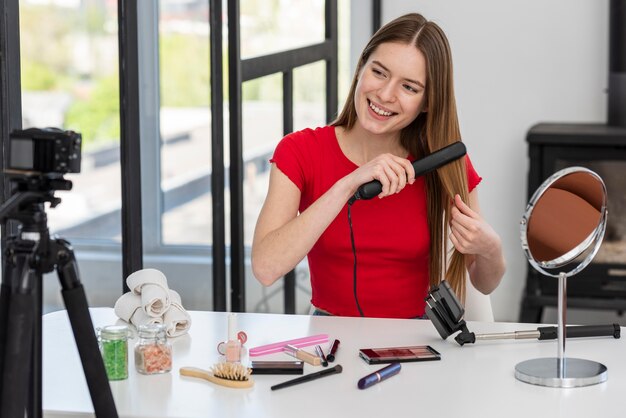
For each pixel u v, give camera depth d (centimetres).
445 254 221
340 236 214
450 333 177
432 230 219
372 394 148
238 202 304
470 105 436
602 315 437
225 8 294
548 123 425
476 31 431
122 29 242
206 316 195
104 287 246
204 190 293
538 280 400
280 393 149
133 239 254
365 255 216
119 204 248
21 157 126
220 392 150
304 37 371
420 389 151
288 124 351
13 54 203
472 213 202
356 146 219
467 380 155
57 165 127
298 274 384
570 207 160
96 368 135
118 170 246
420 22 205
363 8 432
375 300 218
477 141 437
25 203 128
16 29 203
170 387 152
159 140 266
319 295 222
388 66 201
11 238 130
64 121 222
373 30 432
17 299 126
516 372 157
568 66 427
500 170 437
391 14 435
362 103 206
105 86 238
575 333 179
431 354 167
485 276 213
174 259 280
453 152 195
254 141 319
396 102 203
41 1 211
